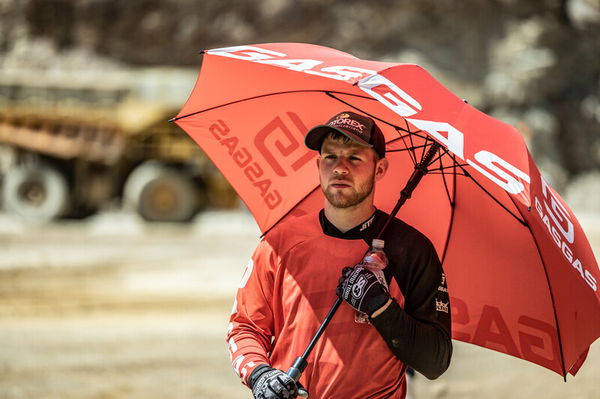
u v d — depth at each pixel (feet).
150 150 199.52
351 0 299.99
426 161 28.27
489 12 302.45
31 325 85.71
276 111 30.04
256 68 28.91
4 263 129.08
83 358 70.08
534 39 301.63
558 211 27.07
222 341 78.13
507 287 29.19
